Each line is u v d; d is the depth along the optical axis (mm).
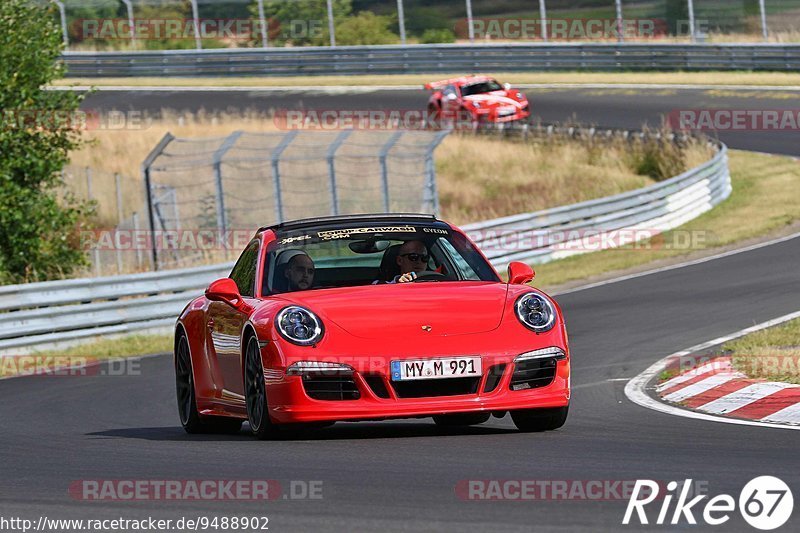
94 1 171250
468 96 127312
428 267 28812
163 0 172000
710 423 27203
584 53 148375
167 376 46625
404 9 166125
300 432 27000
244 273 29906
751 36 149500
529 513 17312
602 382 36938
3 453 27422
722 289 58938
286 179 104250
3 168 74688
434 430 28172
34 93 75875
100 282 60344
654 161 112688
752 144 114875
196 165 84562
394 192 104500
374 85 151250
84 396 41656
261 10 167125
